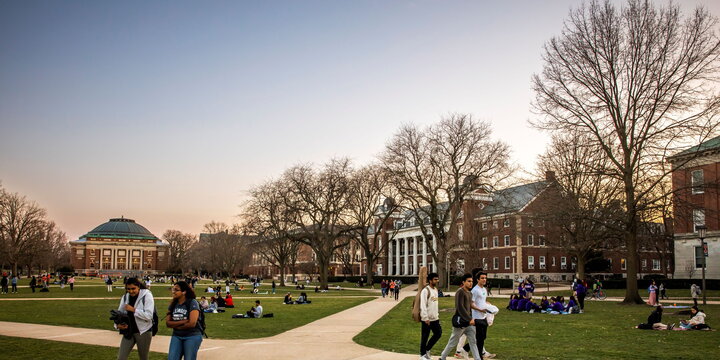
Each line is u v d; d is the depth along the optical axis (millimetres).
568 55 40594
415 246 125812
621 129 39094
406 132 70250
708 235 58375
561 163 56062
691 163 57125
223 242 145375
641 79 38188
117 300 45469
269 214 79062
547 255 92438
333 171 77812
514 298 34531
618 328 22984
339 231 81875
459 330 13352
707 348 16891
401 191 71500
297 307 39688
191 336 10352
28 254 116562
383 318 29312
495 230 101812
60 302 41781
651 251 97500
